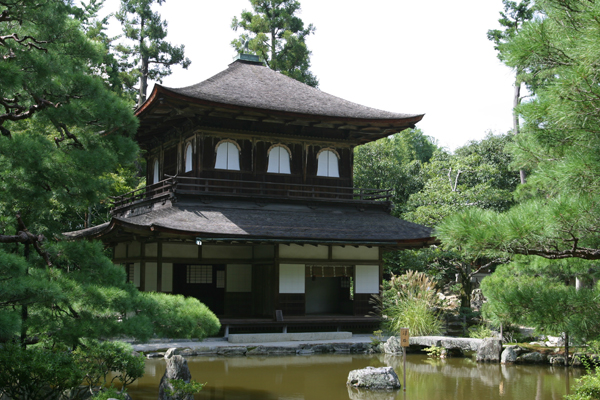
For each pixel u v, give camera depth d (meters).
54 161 9.81
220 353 18.11
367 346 19.64
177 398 10.56
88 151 10.49
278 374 14.97
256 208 22.92
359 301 22.84
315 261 22.12
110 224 18.95
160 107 22.05
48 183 10.23
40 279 8.88
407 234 22.59
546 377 15.08
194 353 17.88
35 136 10.56
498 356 17.64
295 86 26.72
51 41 10.96
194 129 22.97
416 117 24.11
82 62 11.52
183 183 23.48
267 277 21.98
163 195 22.17
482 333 20.50
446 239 7.28
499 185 38.62
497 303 8.83
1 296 7.80
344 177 25.38
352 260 22.84
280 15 44.44
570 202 6.64
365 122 23.72
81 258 10.29
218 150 23.22
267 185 23.81
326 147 25.16
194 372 15.05
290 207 23.56
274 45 44.81
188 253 21.66
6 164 9.84
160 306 10.98
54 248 10.20
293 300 21.59
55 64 10.23
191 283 22.58
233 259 22.53
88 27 36.97
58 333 9.49
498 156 39.28
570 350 17.59
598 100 6.29
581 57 6.29
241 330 20.86
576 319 8.31
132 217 23.64
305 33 45.47
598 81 6.34
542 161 8.05
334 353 19.19
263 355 18.36
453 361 17.84
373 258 23.31
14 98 11.22
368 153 40.44
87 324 9.44
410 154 62.12
